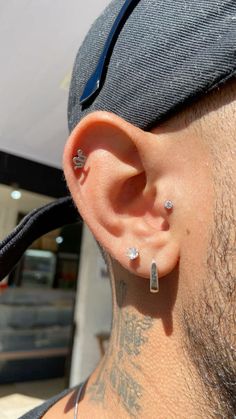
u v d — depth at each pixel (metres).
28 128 0.57
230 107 0.10
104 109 0.13
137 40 0.12
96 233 0.12
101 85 0.13
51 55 0.40
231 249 0.10
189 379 0.11
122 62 0.12
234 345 0.10
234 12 0.10
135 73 0.12
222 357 0.10
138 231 0.11
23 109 0.52
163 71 0.11
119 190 0.12
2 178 0.66
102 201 0.11
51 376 0.89
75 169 0.12
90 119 0.11
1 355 0.83
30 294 0.89
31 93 0.48
